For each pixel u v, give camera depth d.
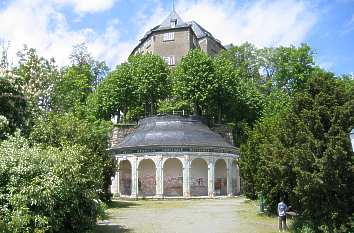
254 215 34.41
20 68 42.50
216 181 58.94
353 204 23.42
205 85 71.75
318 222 24.30
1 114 26.94
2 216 16.77
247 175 41.62
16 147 20.03
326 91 25.78
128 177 58.34
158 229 27.28
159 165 54.09
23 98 28.58
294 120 26.34
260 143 39.75
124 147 56.75
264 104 77.56
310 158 23.70
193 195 56.06
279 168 25.97
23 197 17.67
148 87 75.25
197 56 74.06
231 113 77.31
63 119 36.69
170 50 96.62
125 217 33.59
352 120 24.42
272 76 85.62
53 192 18.70
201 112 76.94
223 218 32.78
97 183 24.89
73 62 92.25
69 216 21.16
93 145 41.12
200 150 55.12
